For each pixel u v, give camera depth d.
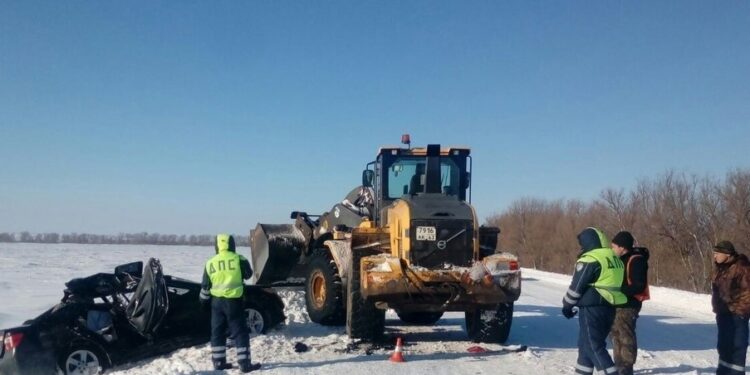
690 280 36.53
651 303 17.12
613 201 44.16
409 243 8.80
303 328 10.95
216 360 7.79
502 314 9.22
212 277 7.79
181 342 9.33
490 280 8.67
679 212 37.94
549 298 18.33
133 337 8.92
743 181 34.59
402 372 7.55
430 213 8.92
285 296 14.79
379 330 9.30
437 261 8.84
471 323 10.02
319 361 8.17
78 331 8.46
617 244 6.84
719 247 7.10
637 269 6.76
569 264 53.94
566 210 58.00
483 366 7.93
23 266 35.38
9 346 7.98
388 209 9.93
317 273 11.16
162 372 7.70
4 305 16.77
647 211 40.91
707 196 36.75
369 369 7.70
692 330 11.56
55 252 60.75
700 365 8.26
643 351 9.13
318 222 13.82
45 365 8.08
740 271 6.96
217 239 8.01
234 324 7.71
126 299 9.45
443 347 9.23
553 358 8.54
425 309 8.88
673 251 38.44
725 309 7.02
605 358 6.48
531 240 60.47
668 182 39.44
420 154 10.76
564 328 11.63
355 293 9.20
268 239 13.12
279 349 8.90
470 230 8.98
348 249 10.48
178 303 9.50
